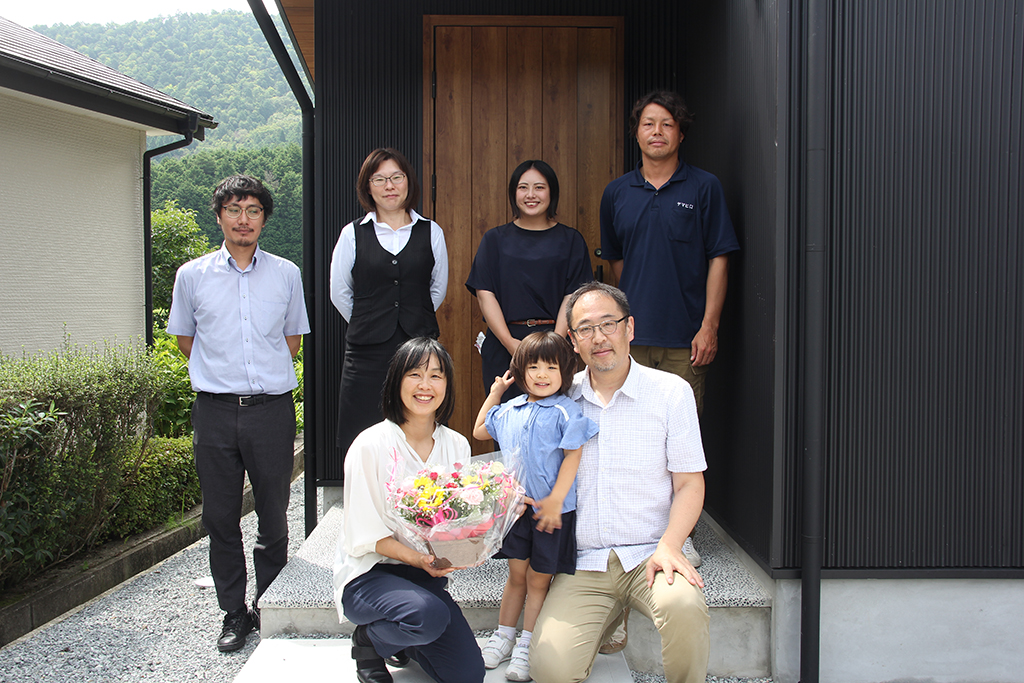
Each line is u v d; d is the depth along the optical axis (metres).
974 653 2.49
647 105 2.72
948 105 2.40
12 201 5.14
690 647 1.95
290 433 2.83
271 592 2.55
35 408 2.92
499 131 3.78
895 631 2.47
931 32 2.38
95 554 3.56
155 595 3.32
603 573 2.15
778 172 2.38
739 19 2.81
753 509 2.62
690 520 2.12
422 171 3.78
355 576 2.04
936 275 2.42
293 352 3.02
